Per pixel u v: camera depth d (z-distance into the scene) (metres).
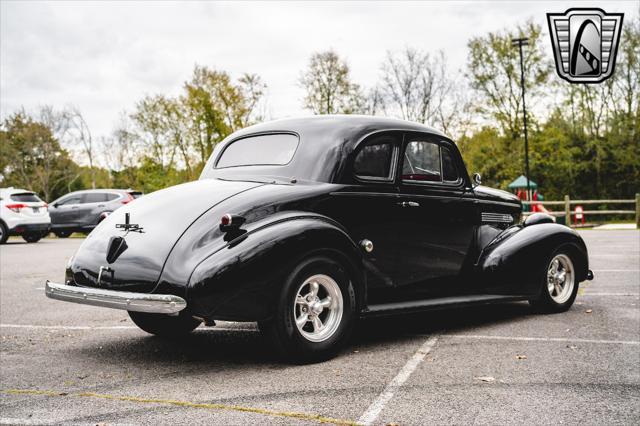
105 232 4.39
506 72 37.62
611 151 39.06
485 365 4.04
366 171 4.71
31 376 3.96
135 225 4.23
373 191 4.70
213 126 34.56
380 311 4.53
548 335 4.95
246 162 4.97
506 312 6.11
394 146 4.96
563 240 5.94
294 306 4.01
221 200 4.19
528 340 4.78
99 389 3.64
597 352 4.36
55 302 7.25
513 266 5.60
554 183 40.59
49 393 3.57
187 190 4.55
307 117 4.98
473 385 3.59
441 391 3.48
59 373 4.03
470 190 5.60
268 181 4.58
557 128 40.03
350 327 4.31
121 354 4.54
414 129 5.15
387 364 4.09
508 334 5.02
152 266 3.92
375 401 3.31
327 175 4.51
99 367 4.17
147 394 3.52
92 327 5.66
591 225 25.77
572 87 38.31
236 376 3.86
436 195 5.20
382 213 4.73
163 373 3.98
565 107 40.12
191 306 3.77
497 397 3.36
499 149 39.84
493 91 38.19
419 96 32.66
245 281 3.82
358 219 4.57
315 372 3.91
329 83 32.62
